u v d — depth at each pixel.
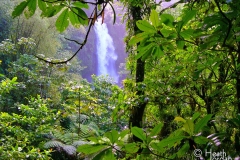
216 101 1.36
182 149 0.62
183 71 1.46
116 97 2.18
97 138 0.57
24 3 0.50
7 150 2.20
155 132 0.59
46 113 3.01
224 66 1.04
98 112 3.84
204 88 1.50
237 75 0.88
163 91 1.85
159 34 0.57
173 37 0.58
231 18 0.50
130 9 2.23
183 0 0.74
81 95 3.67
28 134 2.70
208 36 0.53
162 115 2.10
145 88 1.81
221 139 0.56
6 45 4.21
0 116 2.45
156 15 0.55
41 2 0.52
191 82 1.50
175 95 1.71
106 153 0.56
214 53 0.95
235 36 0.54
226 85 1.19
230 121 0.58
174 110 1.96
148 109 2.41
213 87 1.50
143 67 2.21
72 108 3.63
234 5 0.49
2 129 2.40
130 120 2.13
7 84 2.38
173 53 1.49
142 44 0.61
